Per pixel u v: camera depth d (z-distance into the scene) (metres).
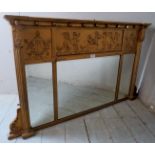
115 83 2.13
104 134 1.54
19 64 1.24
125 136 1.52
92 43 1.60
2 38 2.00
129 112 1.94
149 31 2.04
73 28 1.42
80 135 1.52
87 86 2.02
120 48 1.87
